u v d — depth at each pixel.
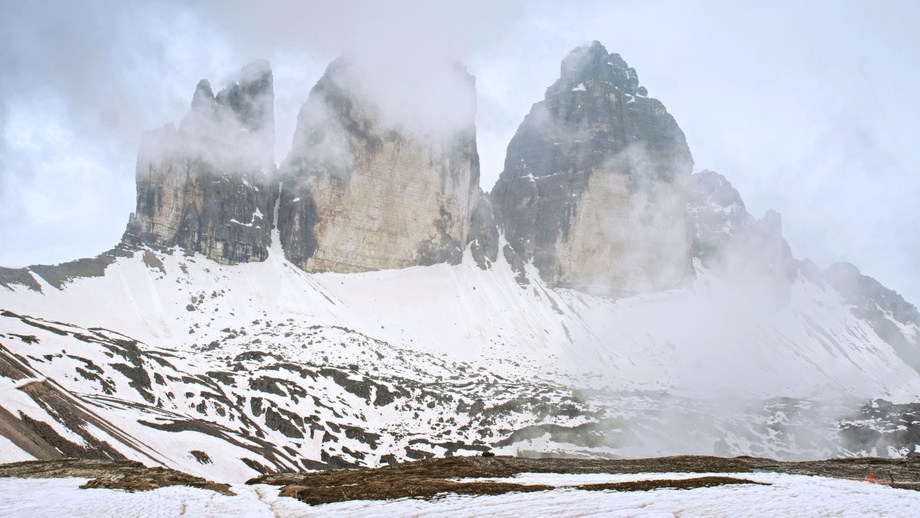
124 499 69.62
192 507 67.81
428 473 84.81
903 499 65.00
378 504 67.06
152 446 127.75
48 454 97.81
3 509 62.72
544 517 58.88
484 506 63.59
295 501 71.94
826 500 64.25
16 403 108.19
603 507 62.12
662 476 80.69
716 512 59.62
